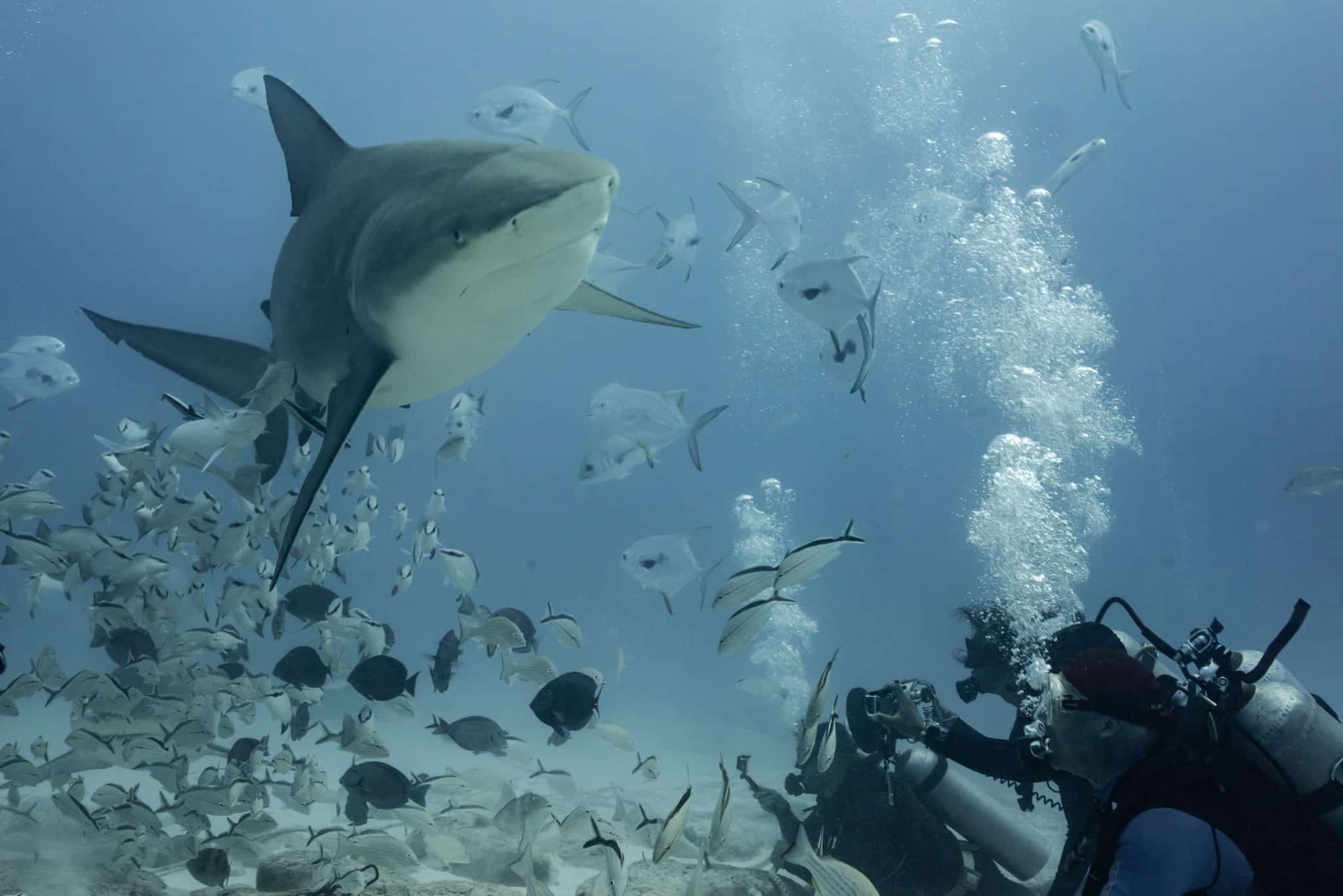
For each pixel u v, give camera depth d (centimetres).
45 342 988
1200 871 174
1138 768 192
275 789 506
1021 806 365
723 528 7019
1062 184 954
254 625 577
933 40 1745
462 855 462
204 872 415
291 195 410
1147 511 6153
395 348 334
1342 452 6444
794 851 194
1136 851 178
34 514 565
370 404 373
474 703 1692
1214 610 4072
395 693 481
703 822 662
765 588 296
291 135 398
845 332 491
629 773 1077
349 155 379
